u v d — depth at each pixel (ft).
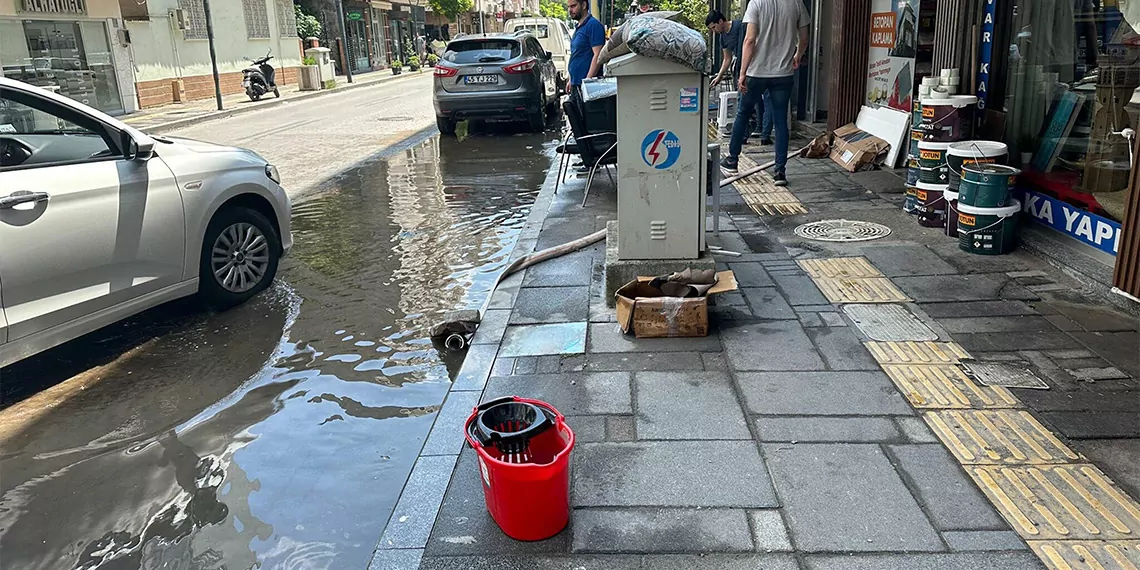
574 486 9.23
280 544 9.29
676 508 8.75
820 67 35.01
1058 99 16.89
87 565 9.09
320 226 23.95
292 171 33.81
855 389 11.28
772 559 7.91
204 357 14.58
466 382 12.14
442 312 16.47
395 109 62.28
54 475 10.93
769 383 11.57
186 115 60.29
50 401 13.07
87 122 14.24
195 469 10.96
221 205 16.48
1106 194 15.10
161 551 9.27
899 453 9.64
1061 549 7.88
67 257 13.35
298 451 11.32
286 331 15.71
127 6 64.69
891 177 25.39
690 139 14.25
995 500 8.68
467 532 8.57
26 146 13.24
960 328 13.24
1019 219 17.22
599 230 20.48
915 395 11.02
